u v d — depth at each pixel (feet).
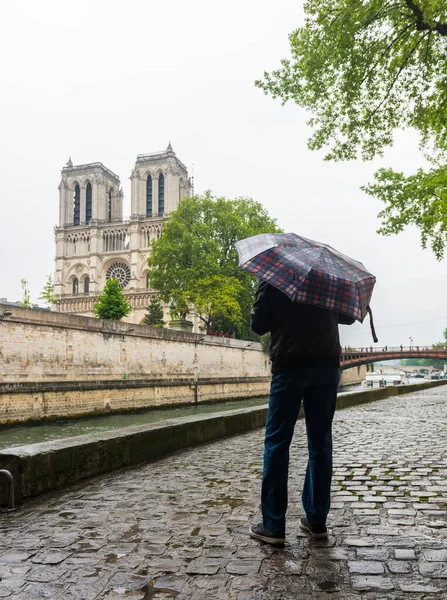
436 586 9.33
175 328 161.38
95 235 346.74
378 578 9.71
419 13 45.24
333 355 12.11
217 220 200.13
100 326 118.32
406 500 15.33
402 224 78.84
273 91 55.16
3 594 9.16
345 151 56.70
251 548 11.39
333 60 50.78
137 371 130.52
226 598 8.98
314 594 9.09
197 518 13.65
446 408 49.62
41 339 102.68
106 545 11.62
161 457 22.93
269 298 12.12
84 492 16.58
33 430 89.81
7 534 12.48
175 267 196.13
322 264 11.73
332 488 16.93
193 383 150.51
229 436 30.19
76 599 8.98
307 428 12.36
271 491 11.78
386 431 31.40
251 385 187.21
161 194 360.69
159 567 10.36
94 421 105.50
